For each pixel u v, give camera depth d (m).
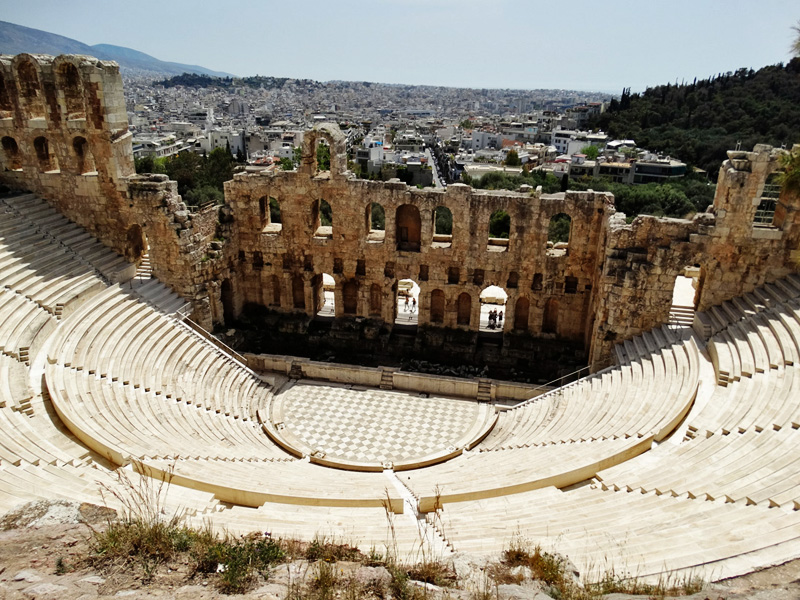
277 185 46.06
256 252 48.81
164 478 21.69
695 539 16.67
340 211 45.59
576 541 17.38
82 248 42.38
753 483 20.47
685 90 185.00
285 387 42.22
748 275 36.59
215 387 38.03
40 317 34.47
